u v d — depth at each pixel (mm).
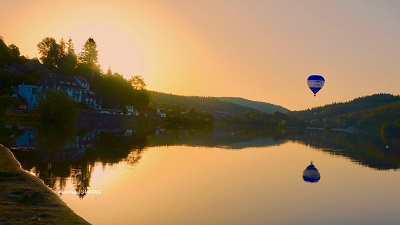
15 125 87500
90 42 192125
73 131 88375
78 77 163375
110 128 117250
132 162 47562
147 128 136125
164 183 36344
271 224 25469
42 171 37031
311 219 27281
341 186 40375
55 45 178750
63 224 20375
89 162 44656
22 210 22250
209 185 36750
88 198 28844
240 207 29234
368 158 69938
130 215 25312
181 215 26094
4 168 33250
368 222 27453
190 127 171000
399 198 35406
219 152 65875
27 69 157125
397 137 187125
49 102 102938
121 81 174875
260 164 53375
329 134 188625
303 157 65812
